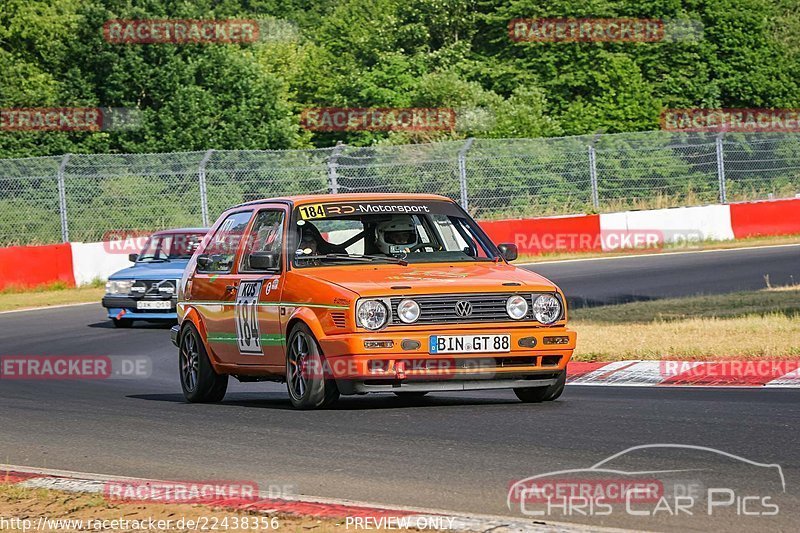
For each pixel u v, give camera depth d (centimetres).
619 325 4128
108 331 5091
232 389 3447
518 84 12625
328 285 2464
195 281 2995
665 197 8862
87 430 2412
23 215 7725
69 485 1770
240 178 8094
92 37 10988
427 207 2788
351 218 2717
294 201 2747
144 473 1895
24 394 3216
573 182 8694
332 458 1927
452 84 11944
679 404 2473
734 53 13412
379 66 13250
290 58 15225
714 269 6444
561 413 2366
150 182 7962
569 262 7400
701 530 1394
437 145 8631
